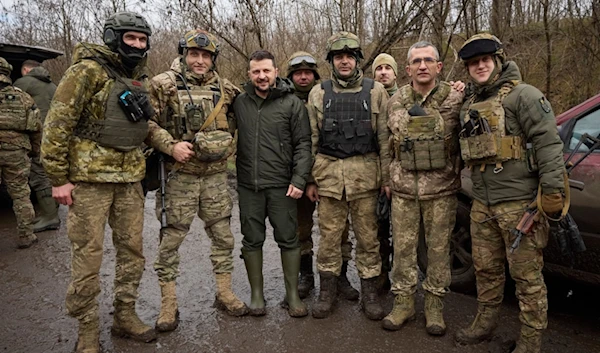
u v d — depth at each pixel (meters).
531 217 2.35
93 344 2.71
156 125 2.93
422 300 3.37
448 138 2.81
